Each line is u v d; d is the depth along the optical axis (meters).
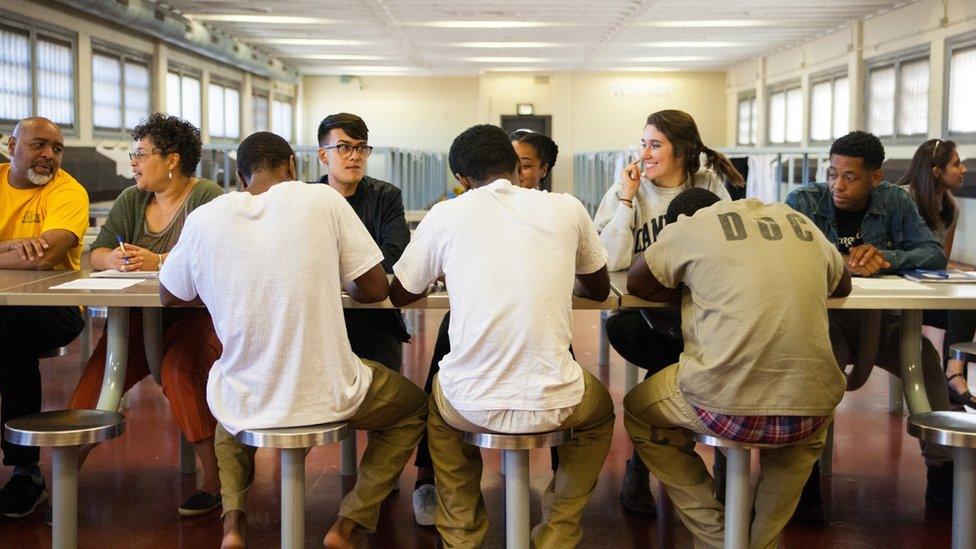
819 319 2.24
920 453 3.72
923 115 11.26
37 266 3.11
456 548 2.52
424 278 2.44
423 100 21.38
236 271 2.29
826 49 14.35
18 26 9.12
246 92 17.56
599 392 2.46
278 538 2.87
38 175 3.25
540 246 2.31
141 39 12.51
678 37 14.74
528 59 18.00
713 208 2.41
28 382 3.09
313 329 2.31
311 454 3.68
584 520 3.02
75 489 2.45
